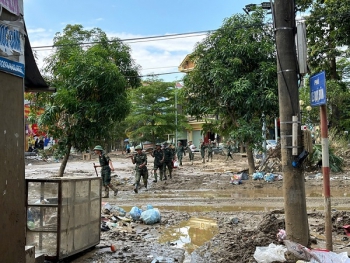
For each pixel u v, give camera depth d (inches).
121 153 1889.8
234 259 228.4
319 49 827.4
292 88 218.5
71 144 533.0
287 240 211.9
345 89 1040.2
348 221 299.3
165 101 1587.1
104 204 395.9
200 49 674.8
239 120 644.7
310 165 725.9
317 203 432.8
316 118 944.3
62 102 490.0
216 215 381.1
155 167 696.4
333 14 654.5
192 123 1968.5
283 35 220.1
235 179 632.4
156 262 231.3
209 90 678.5
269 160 738.8
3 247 161.3
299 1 778.8
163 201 488.1
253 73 630.5
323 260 189.8
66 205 228.1
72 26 567.8
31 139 1566.2
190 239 293.0
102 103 508.1
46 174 875.4
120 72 545.0
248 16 661.9
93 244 260.5
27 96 539.5
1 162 161.0
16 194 170.7
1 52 162.7
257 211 397.7
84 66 495.5
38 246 222.7
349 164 795.4
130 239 290.4
